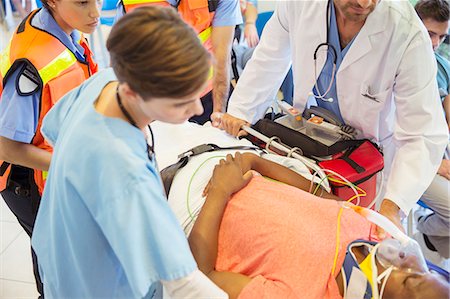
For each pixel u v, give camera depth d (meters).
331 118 1.70
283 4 1.71
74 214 0.91
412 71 1.44
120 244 0.84
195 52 0.75
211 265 1.21
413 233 2.22
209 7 2.01
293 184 1.47
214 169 1.39
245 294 1.10
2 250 2.28
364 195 1.51
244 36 3.01
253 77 1.90
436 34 1.97
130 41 0.74
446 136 1.50
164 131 1.74
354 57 1.52
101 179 0.85
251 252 1.22
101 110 0.91
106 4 2.74
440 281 1.00
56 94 1.35
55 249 1.00
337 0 1.43
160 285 1.17
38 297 1.95
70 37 1.48
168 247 0.84
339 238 1.18
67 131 0.96
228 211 1.30
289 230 1.19
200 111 0.85
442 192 1.87
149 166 0.87
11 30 4.46
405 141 1.52
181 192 1.44
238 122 1.84
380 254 1.08
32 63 1.29
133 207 0.83
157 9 0.76
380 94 1.55
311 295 1.09
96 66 1.65
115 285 1.00
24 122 1.30
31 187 1.49
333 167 1.55
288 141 1.70
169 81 0.73
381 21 1.43
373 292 1.04
